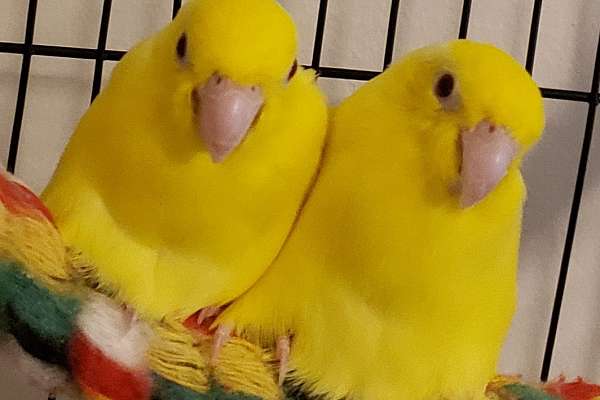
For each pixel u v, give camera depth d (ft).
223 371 1.86
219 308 1.99
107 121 1.85
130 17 2.76
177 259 1.88
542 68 2.87
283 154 1.84
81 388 1.73
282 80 1.79
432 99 1.83
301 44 2.81
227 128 1.68
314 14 2.80
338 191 1.88
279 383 1.90
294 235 1.93
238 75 1.71
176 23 1.83
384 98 1.90
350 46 2.82
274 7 1.79
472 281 1.87
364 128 1.90
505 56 1.85
